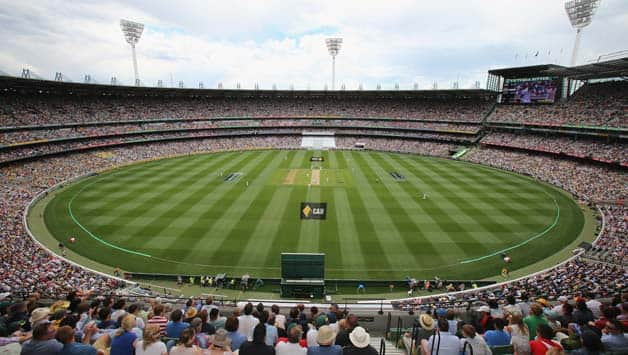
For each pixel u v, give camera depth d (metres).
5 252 28.52
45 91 78.25
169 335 8.73
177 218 39.34
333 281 27.12
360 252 31.73
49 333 6.34
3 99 70.88
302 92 102.88
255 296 25.42
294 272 25.30
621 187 49.62
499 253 31.84
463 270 29.11
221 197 47.09
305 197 47.50
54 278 24.50
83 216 39.94
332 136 98.81
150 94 93.88
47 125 69.50
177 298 19.55
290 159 76.94
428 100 105.38
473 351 7.21
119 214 40.53
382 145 92.56
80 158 66.25
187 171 63.25
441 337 7.44
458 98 102.31
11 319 9.78
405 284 27.14
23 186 49.78
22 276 23.95
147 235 34.97
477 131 87.06
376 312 17.73
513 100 89.19
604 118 66.88
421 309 18.08
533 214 41.31
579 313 9.80
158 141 84.19
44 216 40.06
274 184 54.44
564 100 81.62
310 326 10.07
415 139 93.81
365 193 49.72
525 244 33.56
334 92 102.69
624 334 7.35
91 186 52.53
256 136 97.38
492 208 43.28
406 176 60.75
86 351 6.08
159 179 57.00
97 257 30.84
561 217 40.47
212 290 26.22
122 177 58.34
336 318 12.17
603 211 41.88
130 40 92.12
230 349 7.21
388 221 38.81
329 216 40.28
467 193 49.81
